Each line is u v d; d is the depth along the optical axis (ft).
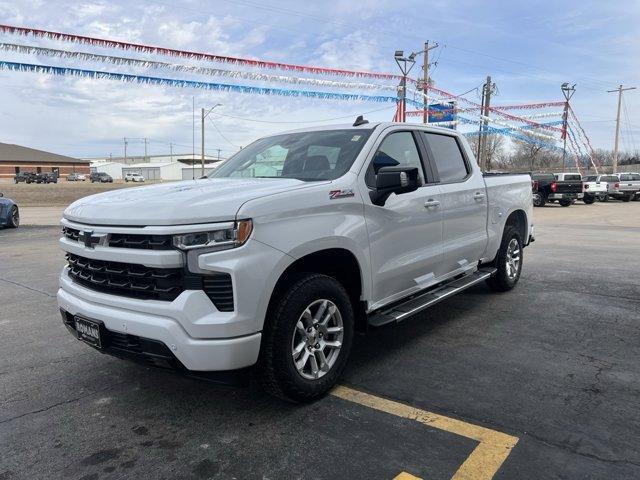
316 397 11.93
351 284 13.29
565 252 33.58
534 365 13.97
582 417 11.07
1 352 15.65
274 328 10.89
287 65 45.85
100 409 11.91
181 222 10.02
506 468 9.30
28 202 108.37
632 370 13.57
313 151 14.46
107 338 11.13
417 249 15.08
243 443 10.33
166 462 9.74
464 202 17.51
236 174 15.10
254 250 10.28
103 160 504.43
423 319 18.31
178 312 9.91
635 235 44.09
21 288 24.26
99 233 10.96
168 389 12.94
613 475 9.04
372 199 13.24
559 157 206.80
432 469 9.32
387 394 12.34
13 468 9.62
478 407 11.60
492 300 20.74
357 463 9.56
